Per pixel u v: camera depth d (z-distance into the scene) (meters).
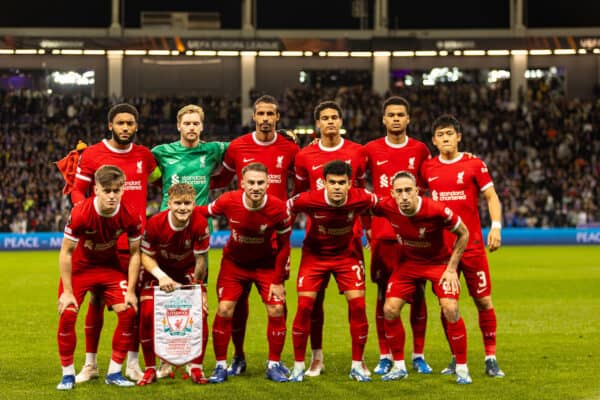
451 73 40.44
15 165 35.06
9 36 36.31
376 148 9.26
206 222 8.24
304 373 8.62
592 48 37.06
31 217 32.28
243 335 8.82
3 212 32.25
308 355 9.84
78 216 7.86
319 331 8.72
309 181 9.09
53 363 9.34
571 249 29.47
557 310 13.85
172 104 38.81
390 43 37.25
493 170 36.00
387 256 8.95
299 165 9.09
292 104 39.03
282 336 8.40
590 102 39.03
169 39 37.16
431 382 8.18
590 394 7.65
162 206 9.30
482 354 9.74
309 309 8.34
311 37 39.47
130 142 8.84
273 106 9.03
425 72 40.47
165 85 39.97
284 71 40.44
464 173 8.75
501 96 39.78
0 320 12.86
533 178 35.62
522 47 37.19
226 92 40.16
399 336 8.36
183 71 40.00
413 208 8.05
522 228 31.92
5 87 39.19
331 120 8.89
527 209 33.47
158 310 8.01
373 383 8.15
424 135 37.78
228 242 8.51
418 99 39.47
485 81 40.41
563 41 37.22
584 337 10.99
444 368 8.95
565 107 38.88
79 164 8.79
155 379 8.28
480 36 39.44
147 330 8.23
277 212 8.16
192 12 39.94
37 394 7.72
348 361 9.46
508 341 10.68
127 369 8.64
